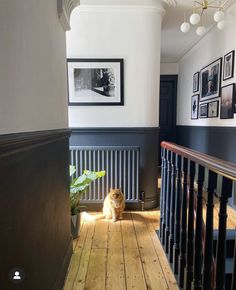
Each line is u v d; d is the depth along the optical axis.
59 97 1.70
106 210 2.84
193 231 1.54
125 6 2.86
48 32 1.39
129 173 3.06
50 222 1.39
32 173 1.07
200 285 1.42
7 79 0.83
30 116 1.08
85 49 2.96
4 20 0.81
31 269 1.06
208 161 1.21
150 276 1.82
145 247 2.22
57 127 1.64
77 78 3.01
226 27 3.22
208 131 3.87
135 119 3.08
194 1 2.86
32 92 1.11
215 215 2.55
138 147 3.04
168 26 3.59
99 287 1.70
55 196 1.51
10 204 0.84
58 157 1.59
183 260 1.64
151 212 3.08
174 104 5.74
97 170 3.04
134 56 2.97
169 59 5.42
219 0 2.87
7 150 0.78
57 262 1.57
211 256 1.26
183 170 1.67
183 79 5.24
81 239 2.37
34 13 1.13
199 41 4.22
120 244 2.28
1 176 0.77
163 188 2.25
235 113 3.05
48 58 1.39
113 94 3.04
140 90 3.03
